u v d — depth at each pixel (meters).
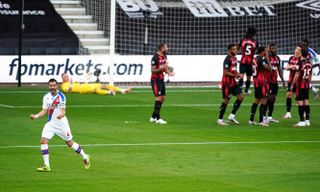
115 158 36.59
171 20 87.00
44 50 81.00
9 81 75.44
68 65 76.12
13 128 46.69
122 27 85.38
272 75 51.16
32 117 33.25
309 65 49.16
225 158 36.78
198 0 88.12
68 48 82.00
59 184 30.44
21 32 74.12
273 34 88.19
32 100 62.78
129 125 48.94
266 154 38.00
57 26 82.75
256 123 50.91
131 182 30.86
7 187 29.84
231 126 49.22
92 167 34.22
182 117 53.66
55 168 33.91
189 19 87.31
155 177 31.95
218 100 64.88
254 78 49.97
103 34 83.88
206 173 32.94
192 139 43.03
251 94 69.94
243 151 38.97
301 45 49.34
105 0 84.12
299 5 87.94
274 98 51.56
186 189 29.55
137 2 86.50
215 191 29.23
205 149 39.47
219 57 78.44
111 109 57.62
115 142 41.66
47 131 33.31
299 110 49.62
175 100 64.56
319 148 40.16
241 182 31.03
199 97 67.12
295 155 37.81
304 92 49.41
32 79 75.94
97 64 76.25
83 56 76.12
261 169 33.94
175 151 38.75
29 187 29.88
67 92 69.88
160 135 44.50
